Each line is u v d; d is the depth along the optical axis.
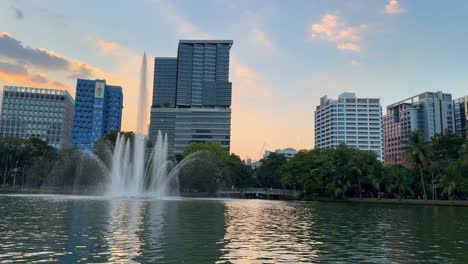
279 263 18.89
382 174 122.38
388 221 45.16
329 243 25.75
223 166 137.62
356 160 125.00
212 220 38.81
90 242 23.05
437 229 36.38
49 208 47.06
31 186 128.38
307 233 30.95
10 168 147.38
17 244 22.03
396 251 23.09
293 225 37.22
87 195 88.06
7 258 18.42
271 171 182.12
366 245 25.20
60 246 21.59
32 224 31.03
